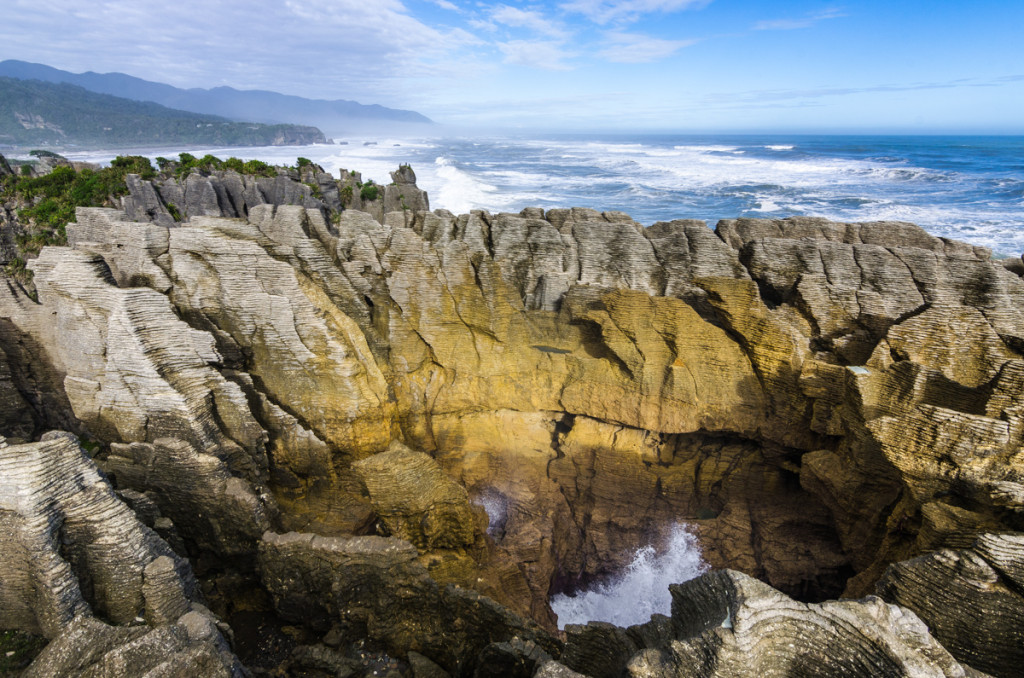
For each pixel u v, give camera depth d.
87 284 13.85
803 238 18.52
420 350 18.20
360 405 15.57
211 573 14.20
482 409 18.50
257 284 15.45
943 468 12.17
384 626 12.44
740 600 7.51
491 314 17.92
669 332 17.05
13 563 9.34
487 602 11.80
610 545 17.36
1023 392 12.32
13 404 16.11
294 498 16.00
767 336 16.31
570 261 18.73
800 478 15.83
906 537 13.00
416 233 19.09
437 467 15.10
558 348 18.53
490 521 17.94
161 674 7.93
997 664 9.08
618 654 9.62
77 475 9.97
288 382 15.64
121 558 9.99
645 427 17.50
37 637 9.53
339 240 17.86
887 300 16.42
